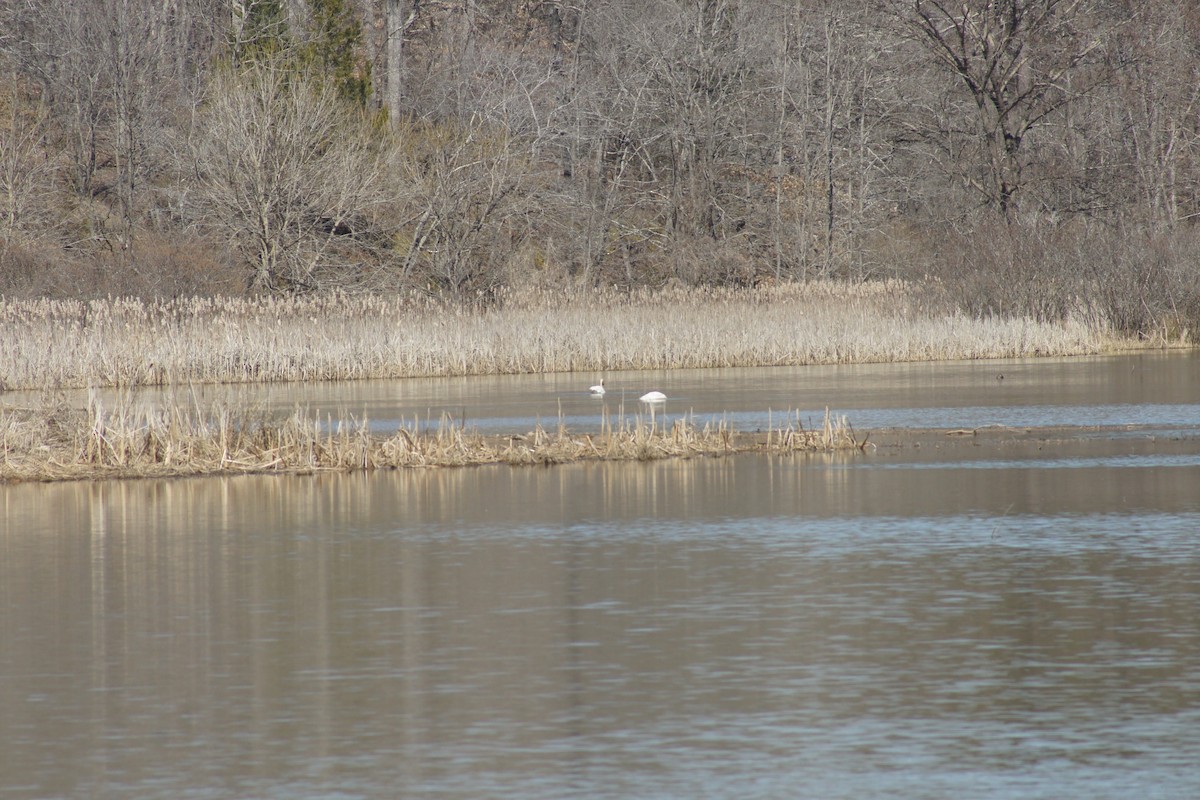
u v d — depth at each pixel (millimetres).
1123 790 16484
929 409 56938
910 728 18656
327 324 76562
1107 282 92250
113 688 20828
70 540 32500
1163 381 67625
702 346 78812
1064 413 55500
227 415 45281
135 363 68875
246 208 102812
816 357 80500
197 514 35875
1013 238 93625
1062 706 19469
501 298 95688
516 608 25359
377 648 22844
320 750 18141
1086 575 27453
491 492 38750
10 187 107812
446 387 67875
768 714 19281
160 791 16875
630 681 20859
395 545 31438
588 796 16500
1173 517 33781
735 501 36750
